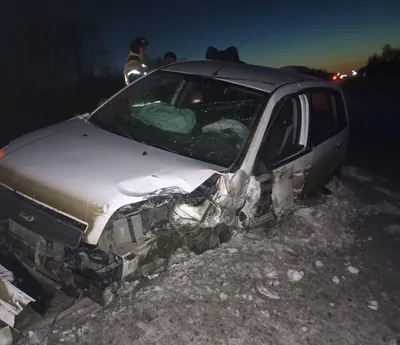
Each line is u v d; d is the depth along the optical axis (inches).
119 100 177.9
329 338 133.6
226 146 154.8
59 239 119.3
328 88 208.7
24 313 123.8
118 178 127.7
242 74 180.1
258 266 156.4
